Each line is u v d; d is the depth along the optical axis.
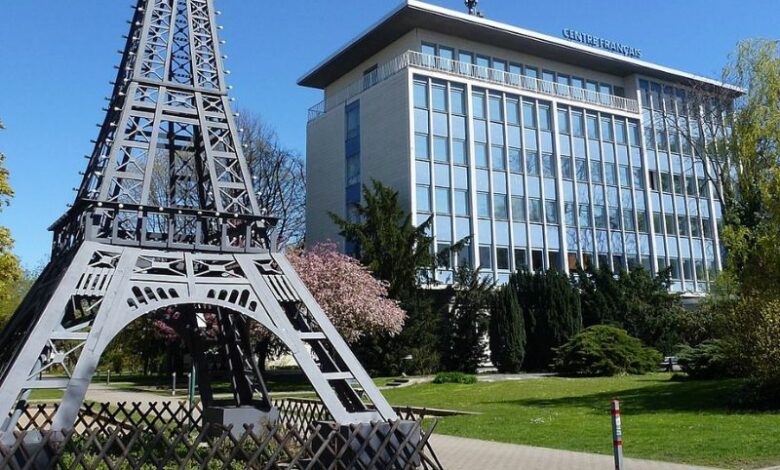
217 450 9.03
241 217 12.21
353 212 44.03
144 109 12.89
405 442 9.72
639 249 47.03
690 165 50.88
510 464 11.64
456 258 40.28
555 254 43.75
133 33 14.17
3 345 11.34
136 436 8.56
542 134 45.00
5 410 8.87
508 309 37.78
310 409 15.38
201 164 13.97
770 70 19.97
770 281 17.69
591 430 15.18
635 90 49.62
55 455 8.08
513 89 44.16
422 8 40.28
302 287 11.88
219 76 13.91
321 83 51.41
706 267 49.66
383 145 42.28
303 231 51.16
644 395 21.73
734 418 15.66
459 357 38.53
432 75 41.47
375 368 36.66
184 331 14.74
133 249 11.21
